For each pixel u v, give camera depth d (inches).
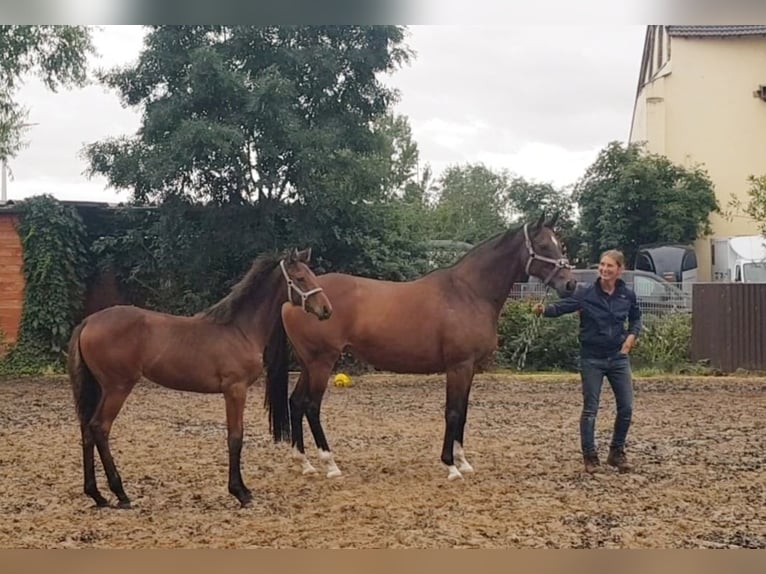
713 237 1163.9
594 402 340.5
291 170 697.6
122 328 280.7
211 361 286.5
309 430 446.0
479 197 1798.7
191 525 263.7
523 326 746.2
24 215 748.0
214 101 686.5
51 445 406.0
